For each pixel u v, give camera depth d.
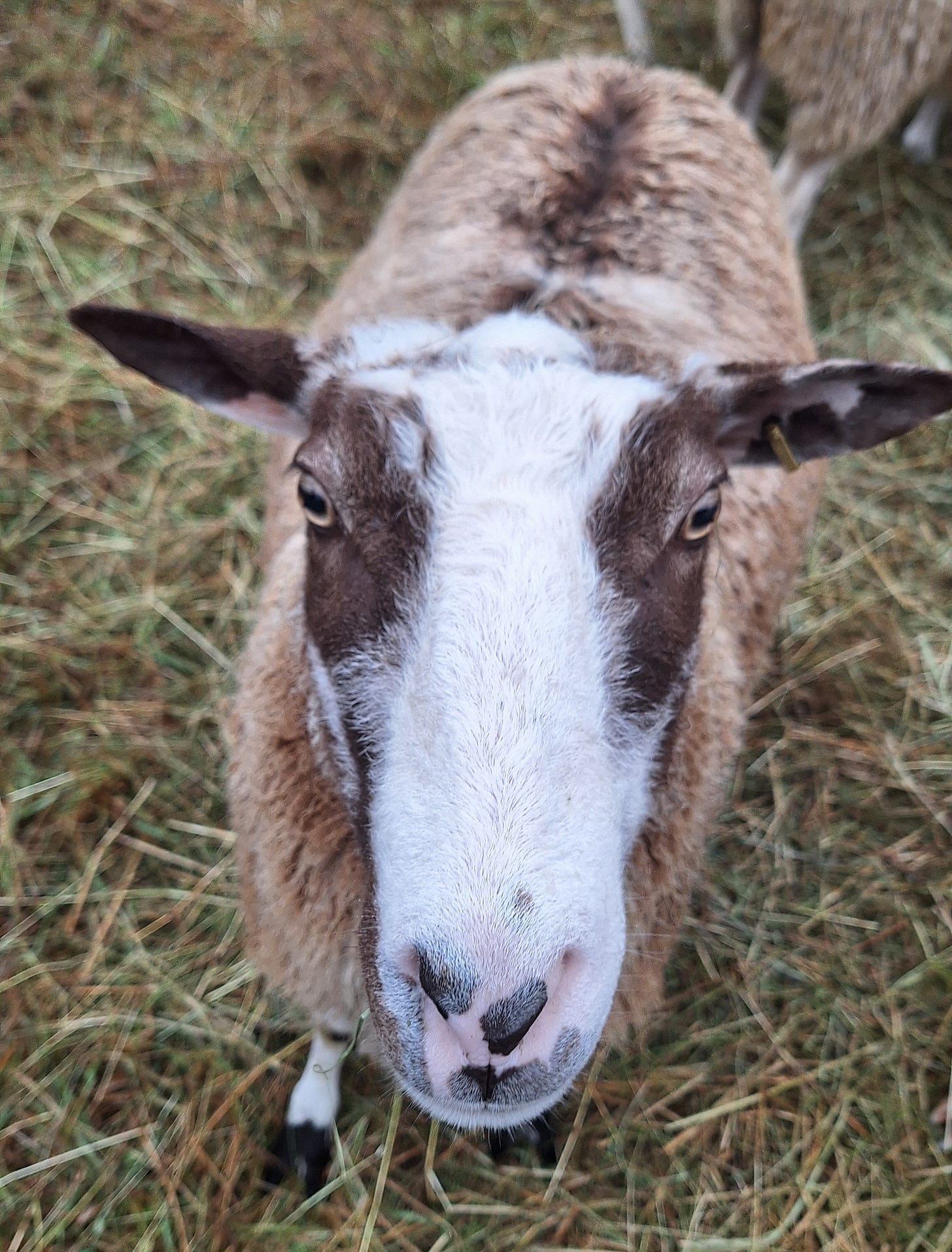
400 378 0.76
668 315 0.91
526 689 0.69
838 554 1.27
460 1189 0.95
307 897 0.85
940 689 1.19
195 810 1.10
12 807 1.08
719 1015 1.03
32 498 1.23
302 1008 0.93
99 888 1.06
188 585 1.20
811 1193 0.96
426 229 1.02
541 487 0.72
